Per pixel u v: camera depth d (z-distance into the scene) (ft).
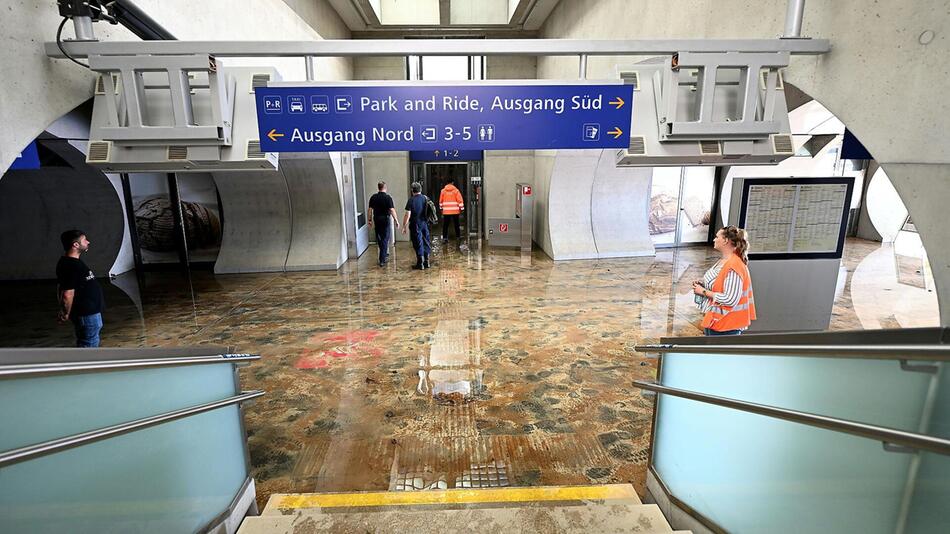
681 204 38.99
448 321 21.79
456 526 7.85
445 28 41.16
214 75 10.34
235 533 7.85
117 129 10.16
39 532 4.46
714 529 7.11
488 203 43.62
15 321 22.80
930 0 8.04
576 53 10.85
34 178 29.22
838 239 16.51
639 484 10.66
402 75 43.01
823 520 5.01
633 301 24.76
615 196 37.04
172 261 33.88
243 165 11.16
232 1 17.81
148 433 6.18
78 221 31.24
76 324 15.75
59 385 4.72
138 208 32.76
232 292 27.53
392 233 39.17
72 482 4.87
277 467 11.35
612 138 11.30
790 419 4.84
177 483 6.85
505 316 22.44
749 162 12.02
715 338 6.78
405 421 13.38
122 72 9.95
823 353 4.37
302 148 11.03
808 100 14.97
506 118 11.14
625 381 15.71
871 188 41.04
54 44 9.64
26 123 9.18
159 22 12.70
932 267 8.30
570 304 24.31
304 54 10.53
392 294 26.58
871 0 9.16
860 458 4.57
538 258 35.99
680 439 8.42
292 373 16.48
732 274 12.77
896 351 3.61
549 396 14.74
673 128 10.94
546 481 10.78
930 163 8.20
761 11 12.01
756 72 10.55
